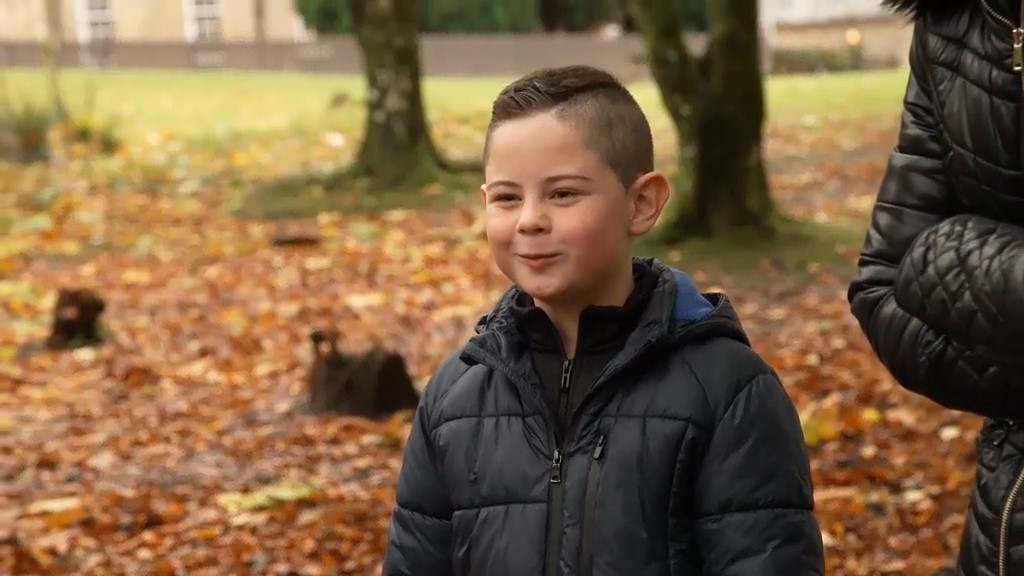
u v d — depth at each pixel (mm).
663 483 2398
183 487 6875
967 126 2633
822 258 12148
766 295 11180
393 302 11492
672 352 2463
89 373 9352
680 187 12859
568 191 2430
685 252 12414
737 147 12750
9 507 6594
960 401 2643
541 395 2477
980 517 2701
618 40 33094
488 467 2504
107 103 25641
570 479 2430
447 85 27797
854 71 30844
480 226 14797
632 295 2492
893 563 5469
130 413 8359
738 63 12672
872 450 6977
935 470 6617
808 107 22859
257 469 7195
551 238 2436
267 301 11656
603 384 2436
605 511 2396
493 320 2605
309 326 10695
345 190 17188
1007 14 2559
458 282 12250
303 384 8922
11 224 15750
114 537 6160
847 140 19859
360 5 17688
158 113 24375
